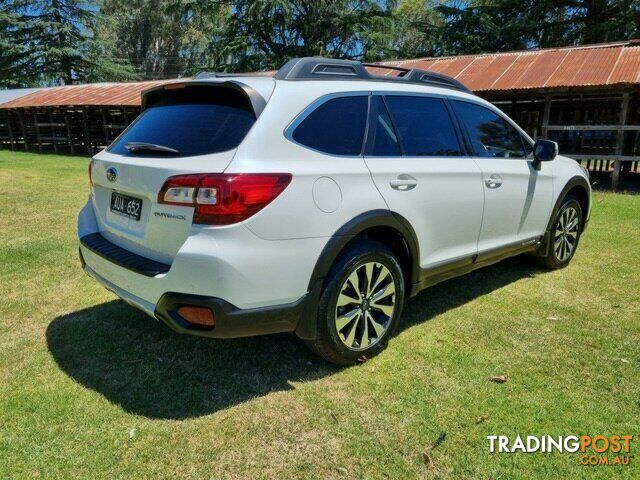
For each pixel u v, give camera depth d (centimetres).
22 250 552
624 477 220
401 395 278
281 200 253
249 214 244
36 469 221
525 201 425
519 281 465
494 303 410
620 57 1152
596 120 1340
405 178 312
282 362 313
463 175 354
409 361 314
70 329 357
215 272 240
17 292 429
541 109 1415
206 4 3306
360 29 3088
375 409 265
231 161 246
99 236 324
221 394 278
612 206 835
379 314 318
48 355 320
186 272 243
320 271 273
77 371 301
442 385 287
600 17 2447
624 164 1330
